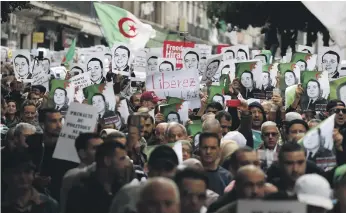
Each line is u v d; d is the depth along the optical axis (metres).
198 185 9.00
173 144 12.13
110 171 9.97
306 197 8.85
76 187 10.02
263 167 10.87
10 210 10.45
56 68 24.58
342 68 21.09
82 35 67.00
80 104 11.50
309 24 47.50
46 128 12.34
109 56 25.20
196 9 82.25
